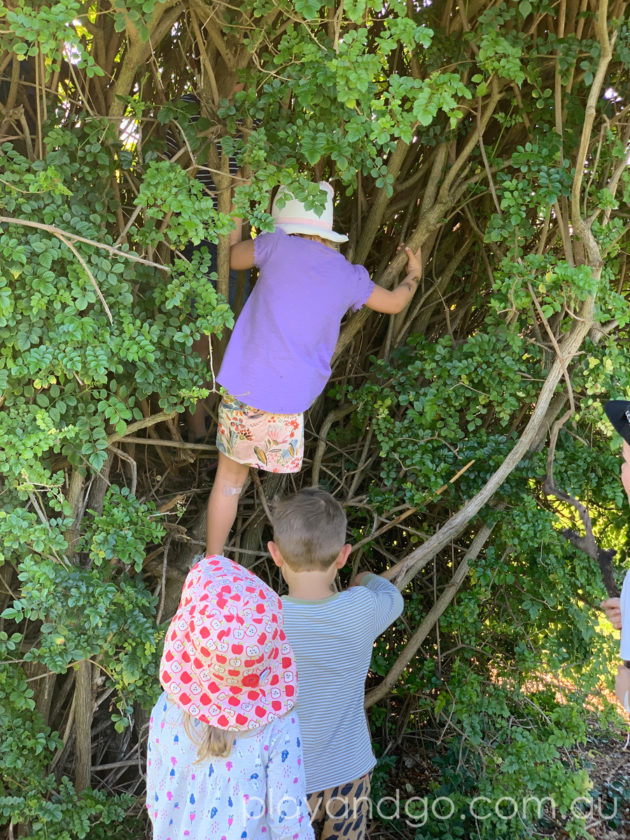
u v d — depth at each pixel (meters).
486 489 2.58
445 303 3.18
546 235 2.77
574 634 2.89
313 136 1.98
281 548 1.97
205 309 2.06
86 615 2.09
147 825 2.48
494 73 2.54
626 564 3.17
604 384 2.76
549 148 2.48
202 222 2.08
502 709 2.76
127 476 2.68
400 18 1.85
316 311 2.31
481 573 2.78
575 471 2.90
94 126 2.05
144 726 2.57
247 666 1.35
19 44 1.72
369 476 3.10
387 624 2.09
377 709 3.08
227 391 2.28
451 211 2.98
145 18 1.84
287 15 1.92
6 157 2.08
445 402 2.75
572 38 2.43
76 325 1.91
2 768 2.11
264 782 1.42
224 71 2.40
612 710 2.89
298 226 2.37
